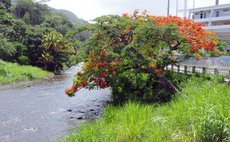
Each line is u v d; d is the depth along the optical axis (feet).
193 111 26.91
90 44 55.93
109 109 40.19
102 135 28.35
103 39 56.44
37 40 179.63
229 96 28.86
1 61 146.00
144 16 59.36
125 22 55.36
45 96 78.07
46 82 117.39
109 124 32.30
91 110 58.75
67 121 50.78
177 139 24.54
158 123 28.07
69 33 58.13
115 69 58.13
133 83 60.64
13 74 122.62
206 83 40.96
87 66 58.03
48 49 177.37
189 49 56.39
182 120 26.76
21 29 190.90
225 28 148.46
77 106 63.41
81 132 30.09
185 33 55.67
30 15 375.86
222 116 23.99
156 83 58.70
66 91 60.90
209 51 59.52
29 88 96.12
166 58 60.08
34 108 62.13
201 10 175.73
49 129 46.21
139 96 58.03
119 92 62.03
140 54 56.18
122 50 53.31
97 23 56.03
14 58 166.81
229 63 75.15
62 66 189.06
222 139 23.66
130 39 57.47
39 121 51.26
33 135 43.47
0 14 210.59
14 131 45.52
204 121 24.16
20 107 63.21
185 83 50.21
